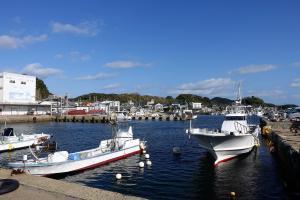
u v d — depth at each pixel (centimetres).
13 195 1099
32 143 3869
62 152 2455
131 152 3272
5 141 3622
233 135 2789
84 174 2477
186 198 1867
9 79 9781
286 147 2639
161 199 1848
